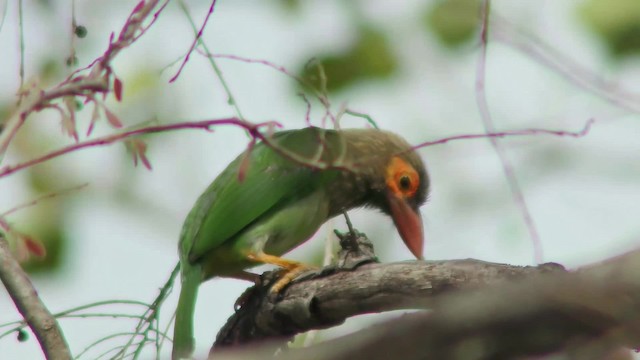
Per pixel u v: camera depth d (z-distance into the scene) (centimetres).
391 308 766
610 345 375
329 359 374
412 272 726
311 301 824
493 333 360
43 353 715
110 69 640
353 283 785
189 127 597
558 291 360
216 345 922
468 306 360
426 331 362
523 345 379
